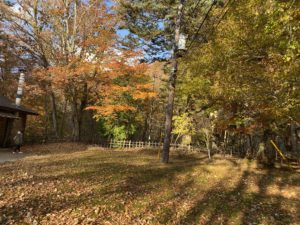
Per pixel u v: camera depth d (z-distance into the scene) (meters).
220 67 9.31
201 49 10.69
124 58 21.83
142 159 16.34
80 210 6.47
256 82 8.62
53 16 25.08
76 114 26.62
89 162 13.85
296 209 7.73
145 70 22.45
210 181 11.04
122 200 7.54
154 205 7.43
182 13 16.33
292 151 19.88
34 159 14.29
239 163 16.28
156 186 9.58
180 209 7.29
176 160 17.12
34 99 28.64
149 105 28.38
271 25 5.40
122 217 6.34
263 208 7.73
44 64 25.81
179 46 13.90
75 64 22.56
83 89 25.12
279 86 7.81
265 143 16.61
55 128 28.11
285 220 6.83
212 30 9.77
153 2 18.98
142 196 8.16
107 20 23.75
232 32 8.28
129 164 13.90
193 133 19.86
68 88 24.34
